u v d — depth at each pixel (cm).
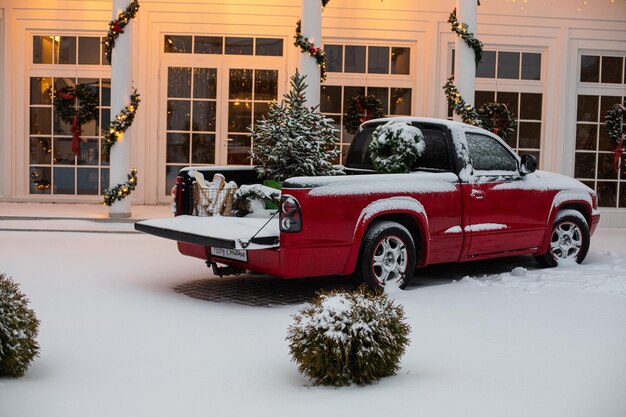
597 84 1489
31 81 1434
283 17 1427
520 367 517
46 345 555
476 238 830
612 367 519
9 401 437
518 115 1477
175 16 1418
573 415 427
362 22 1434
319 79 1246
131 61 1238
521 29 1461
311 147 856
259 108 1441
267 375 495
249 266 732
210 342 571
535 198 885
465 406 439
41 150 1441
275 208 819
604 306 708
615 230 1373
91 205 1413
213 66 1430
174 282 813
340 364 473
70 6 1413
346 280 853
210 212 799
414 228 797
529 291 776
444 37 1446
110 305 689
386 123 887
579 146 1494
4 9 1414
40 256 936
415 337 591
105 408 430
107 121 1435
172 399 446
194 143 1441
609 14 1475
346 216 723
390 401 447
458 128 842
